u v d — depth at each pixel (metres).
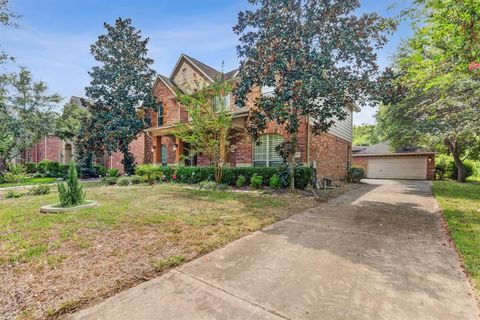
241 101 8.95
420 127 12.61
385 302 2.41
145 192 9.41
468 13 4.79
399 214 6.27
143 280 2.84
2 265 3.11
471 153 15.69
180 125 12.13
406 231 4.79
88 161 19.14
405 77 7.63
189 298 2.48
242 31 8.77
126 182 12.67
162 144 17.98
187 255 3.51
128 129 15.46
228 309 2.30
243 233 4.57
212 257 3.51
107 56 15.52
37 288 2.61
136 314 2.22
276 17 8.05
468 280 2.84
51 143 23.66
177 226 4.80
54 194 8.93
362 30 7.73
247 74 8.80
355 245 4.01
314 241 4.21
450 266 3.21
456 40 5.33
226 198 7.98
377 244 4.05
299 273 3.02
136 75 15.75
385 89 7.94
